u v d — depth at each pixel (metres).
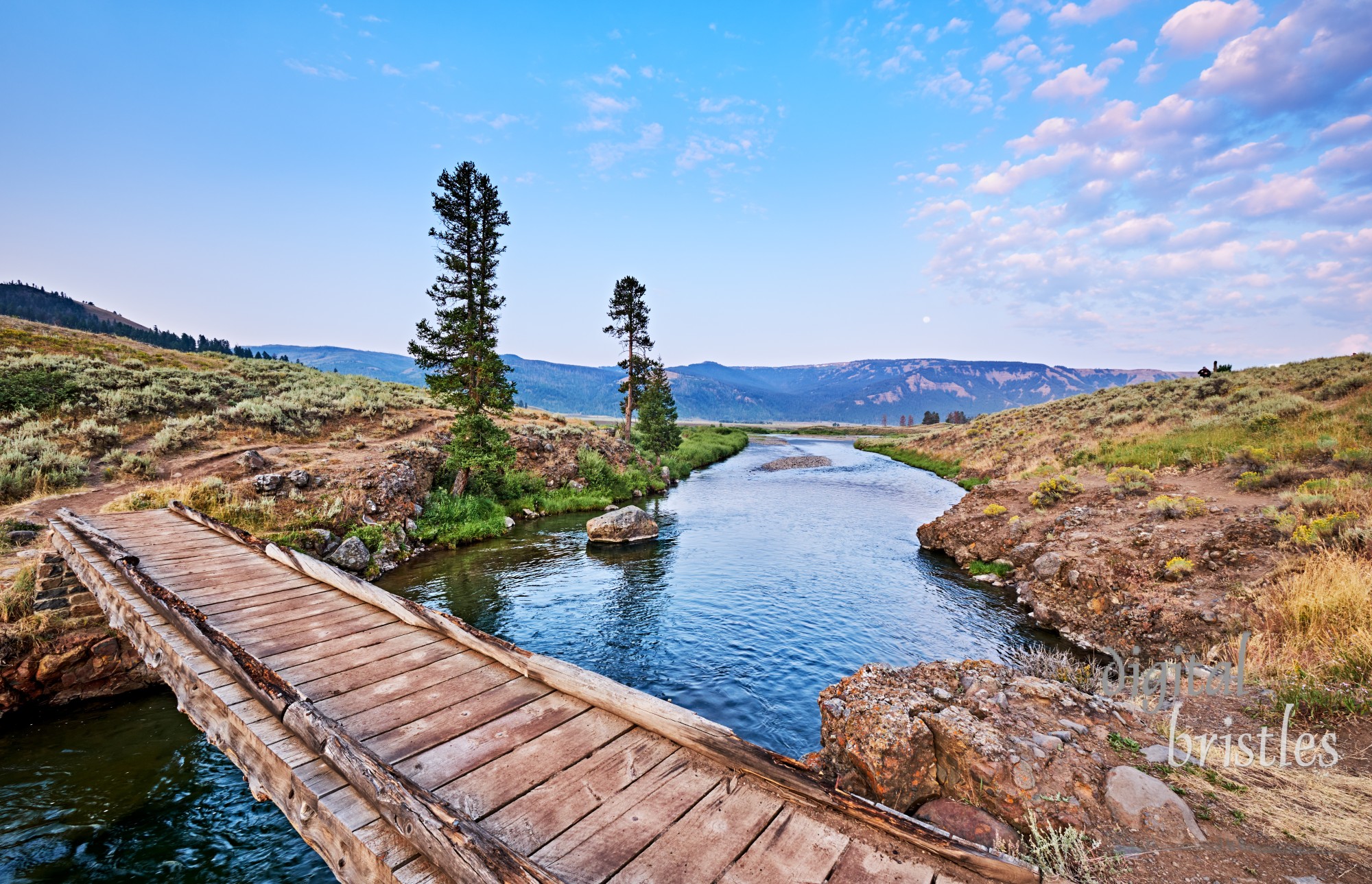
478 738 4.74
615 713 5.12
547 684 5.74
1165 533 13.95
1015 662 11.13
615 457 39.47
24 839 6.66
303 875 6.29
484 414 27.20
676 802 3.92
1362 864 3.72
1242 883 3.64
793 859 3.37
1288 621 8.22
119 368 30.50
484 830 3.31
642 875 3.25
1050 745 5.39
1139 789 4.62
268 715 5.04
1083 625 12.44
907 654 11.85
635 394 56.44
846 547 21.55
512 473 29.86
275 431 26.83
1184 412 31.61
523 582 16.92
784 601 15.21
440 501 24.03
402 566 18.28
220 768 8.07
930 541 21.14
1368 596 7.60
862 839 3.53
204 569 9.66
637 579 17.28
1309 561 9.77
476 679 5.89
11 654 9.23
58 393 24.22
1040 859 4.08
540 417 52.38
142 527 12.52
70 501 16.28
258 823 7.07
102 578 8.70
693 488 39.84
